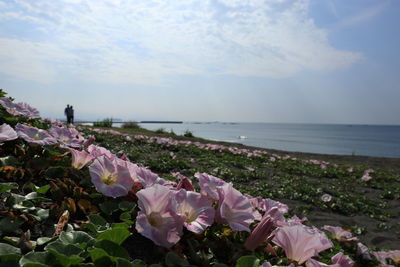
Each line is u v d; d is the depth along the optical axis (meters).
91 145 2.81
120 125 28.67
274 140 62.25
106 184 2.18
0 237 1.78
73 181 2.46
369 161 20.48
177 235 1.75
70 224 1.95
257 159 12.96
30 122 4.49
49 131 3.00
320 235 2.03
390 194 9.39
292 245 1.93
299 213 6.49
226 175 8.73
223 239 2.08
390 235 5.81
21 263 1.39
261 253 2.19
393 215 7.33
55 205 2.12
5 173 2.55
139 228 1.68
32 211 2.00
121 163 2.38
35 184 2.57
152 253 1.96
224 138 65.31
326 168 12.94
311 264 1.86
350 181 11.20
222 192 2.06
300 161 14.70
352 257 3.66
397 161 21.03
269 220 1.96
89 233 1.92
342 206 7.34
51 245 1.54
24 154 2.86
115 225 1.95
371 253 3.84
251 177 9.17
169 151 11.13
